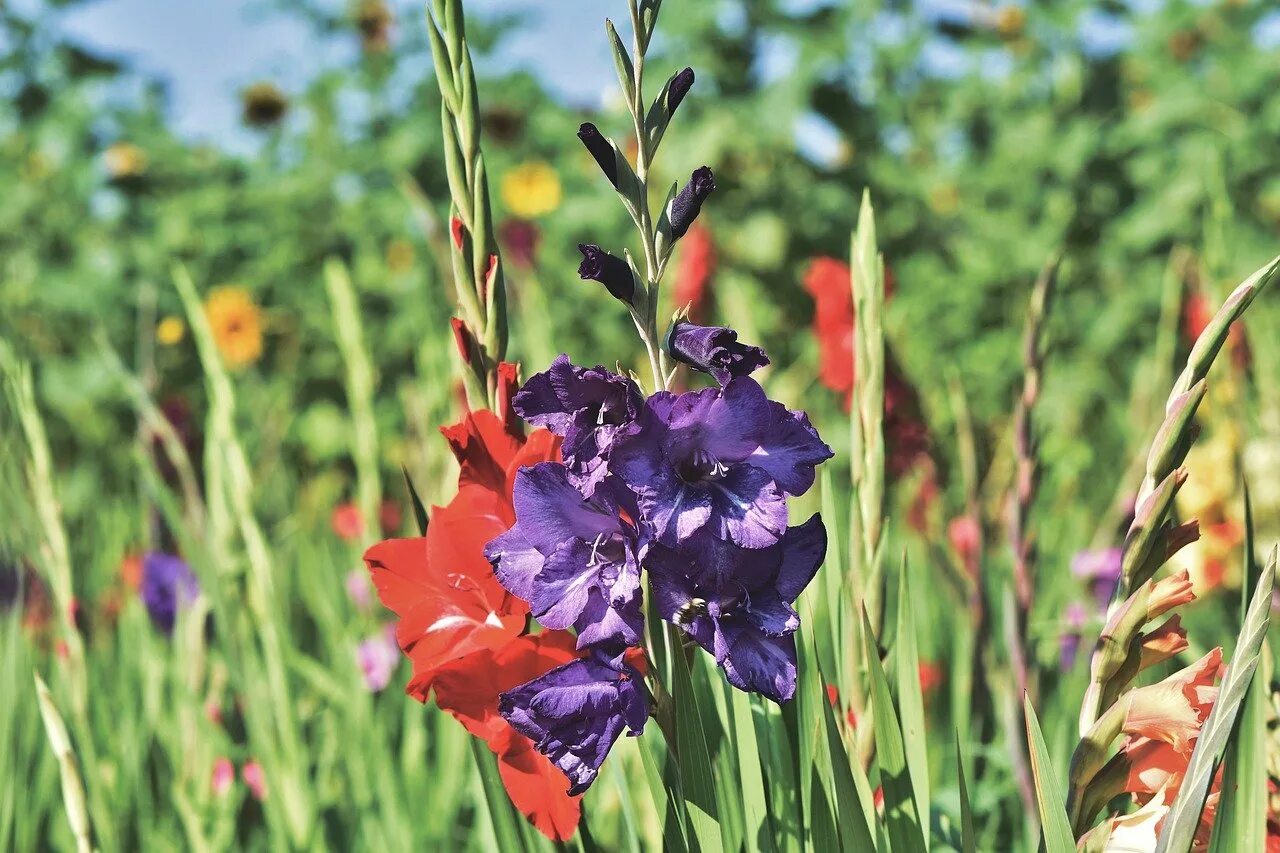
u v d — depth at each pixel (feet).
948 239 24.64
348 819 8.35
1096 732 5.05
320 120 27.40
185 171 27.94
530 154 27.32
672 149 23.71
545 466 5.07
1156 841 4.92
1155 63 26.76
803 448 5.03
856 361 5.68
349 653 9.02
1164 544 5.02
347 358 10.00
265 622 7.97
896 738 5.19
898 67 25.80
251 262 26.37
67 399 23.32
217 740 8.75
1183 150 23.71
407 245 25.18
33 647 9.28
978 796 7.09
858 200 23.43
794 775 5.39
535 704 5.02
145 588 11.11
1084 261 24.02
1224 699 4.83
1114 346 22.53
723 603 5.01
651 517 4.94
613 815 7.29
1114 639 5.04
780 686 4.98
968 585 8.70
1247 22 26.58
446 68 5.41
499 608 5.30
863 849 5.07
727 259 22.29
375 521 10.00
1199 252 20.89
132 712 9.29
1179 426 4.99
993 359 22.22
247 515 8.13
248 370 23.73
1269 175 22.90
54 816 8.28
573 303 23.97
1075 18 26.73
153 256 25.63
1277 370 9.87
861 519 5.63
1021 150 25.81
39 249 26.27
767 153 23.44
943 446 13.37
